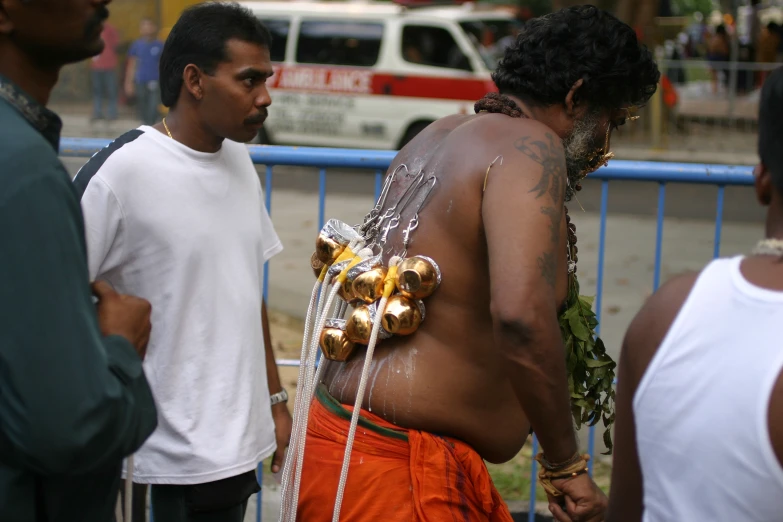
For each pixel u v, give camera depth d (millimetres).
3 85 1966
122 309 2129
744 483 1807
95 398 1820
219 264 3158
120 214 3025
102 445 1854
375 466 2734
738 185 4508
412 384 2727
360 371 2830
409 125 17734
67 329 1798
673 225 13406
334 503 2773
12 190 1783
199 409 3109
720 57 25281
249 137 3174
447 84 17344
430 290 2695
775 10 29922
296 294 9477
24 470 1895
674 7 39312
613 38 2811
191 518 3195
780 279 1850
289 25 18391
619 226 13320
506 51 2979
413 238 2818
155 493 3221
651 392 1943
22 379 1770
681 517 1882
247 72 3068
